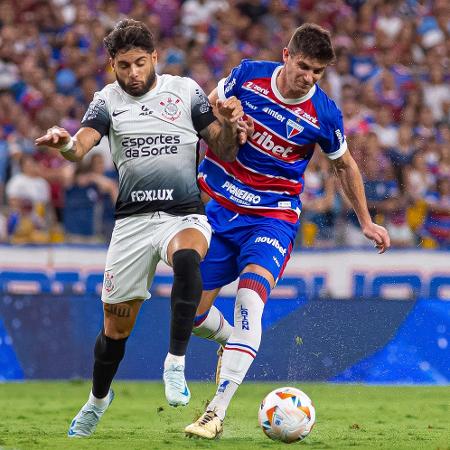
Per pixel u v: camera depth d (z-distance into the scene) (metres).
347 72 53.53
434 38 57.72
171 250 18.22
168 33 57.41
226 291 38.34
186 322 17.72
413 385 35.34
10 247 38.53
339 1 58.75
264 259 19.70
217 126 18.94
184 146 18.89
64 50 54.00
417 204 42.81
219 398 18.83
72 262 38.84
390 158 45.53
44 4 56.56
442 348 36.28
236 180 20.81
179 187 18.80
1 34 53.97
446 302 36.62
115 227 19.16
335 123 20.58
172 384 17.55
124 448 17.59
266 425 18.97
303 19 58.06
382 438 20.50
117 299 18.98
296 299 36.50
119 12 57.12
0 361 37.44
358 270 38.75
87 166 41.06
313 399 30.95
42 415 26.25
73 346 37.94
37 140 17.28
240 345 18.88
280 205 20.69
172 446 17.92
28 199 41.53
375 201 42.34
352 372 35.22
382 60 55.12
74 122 49.34
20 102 50.78
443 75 54.50
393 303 35.72
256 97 20.45
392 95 52.09
